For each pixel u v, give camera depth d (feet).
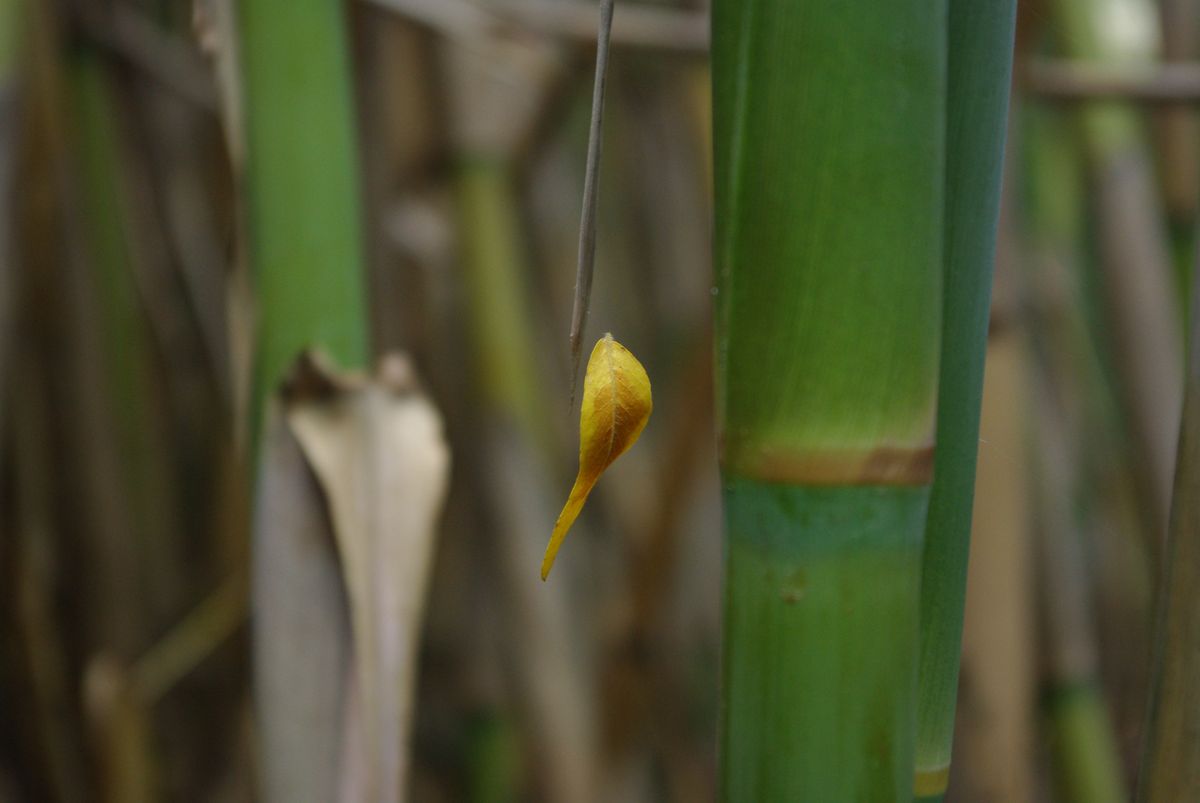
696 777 2.83
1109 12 1.98
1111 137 2.06
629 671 2.28
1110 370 2.48
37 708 2.08
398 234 2.19
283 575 1.31
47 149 1.91
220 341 2.39
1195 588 1.04
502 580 2.27
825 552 1.01
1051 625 2.30
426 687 2.74
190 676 2.47
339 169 1.31
